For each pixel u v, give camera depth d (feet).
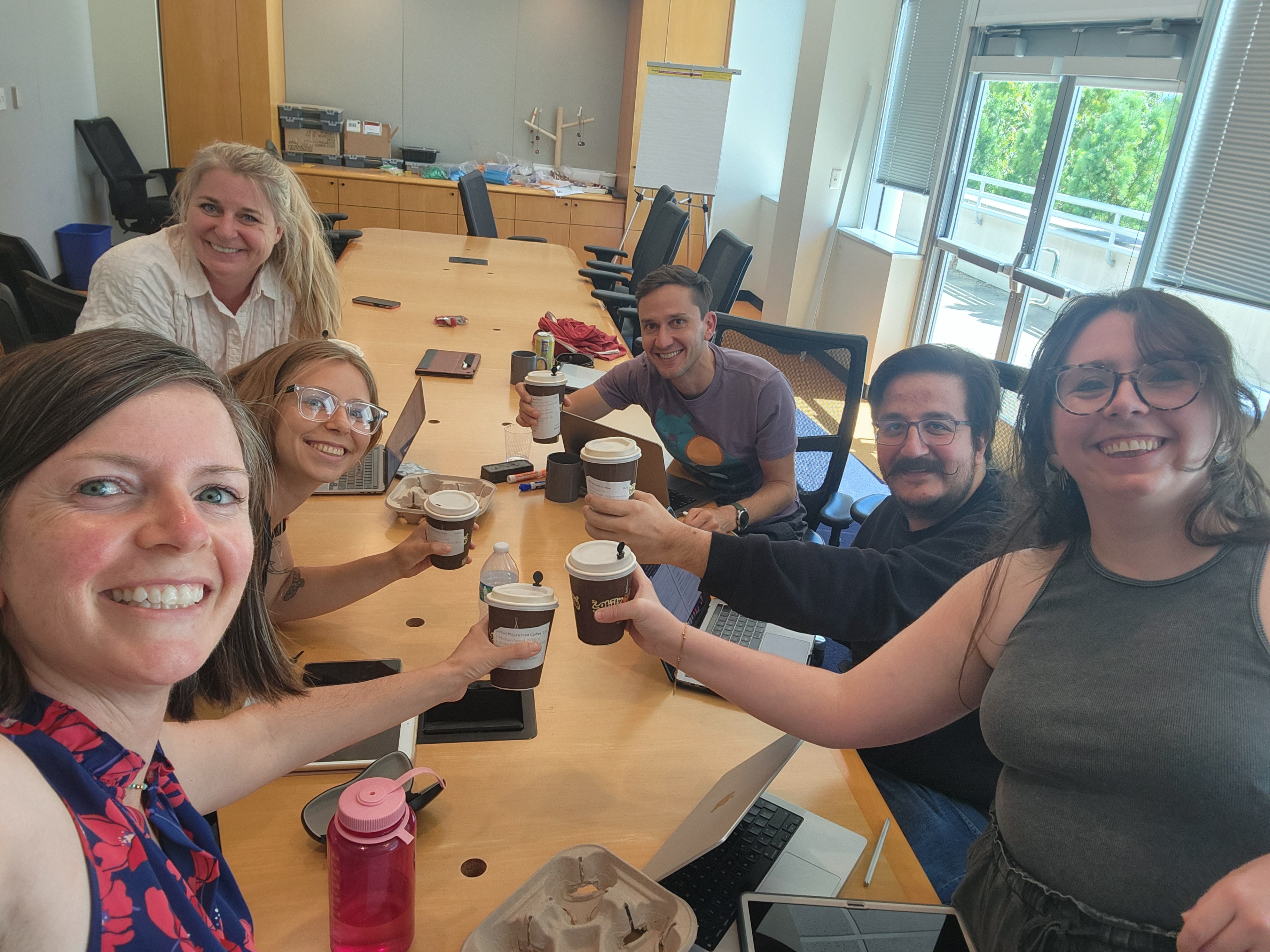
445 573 5.78
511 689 4.03
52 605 2.04
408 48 23.08
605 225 23.80
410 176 22.77
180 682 2.94
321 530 6.21
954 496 5.54
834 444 8.50
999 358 15.44
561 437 7.50
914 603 5.01
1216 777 2.90
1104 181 13.14
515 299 13.20
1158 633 3.11
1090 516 3.39
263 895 3.34
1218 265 10.94
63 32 19.13
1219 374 3.04
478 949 3.04
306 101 23.18
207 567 2.22
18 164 17.01
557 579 5.86
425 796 3.84
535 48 23.56
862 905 3.43
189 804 2.56
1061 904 3.23
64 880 1.90
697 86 20.86
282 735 3.41
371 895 2.99
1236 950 2.39
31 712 2.11
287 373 4.68
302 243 7.88
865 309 18.80
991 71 15.61
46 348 2.12
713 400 7.96
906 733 3.99
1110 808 3.16
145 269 7.27
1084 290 13.32
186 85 21.31
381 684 3.66
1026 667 3.41
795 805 4.08
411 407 7.38
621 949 3.10
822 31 19.12
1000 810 3.61
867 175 20.10
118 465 2.08
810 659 5.31
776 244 21.86
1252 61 10.47
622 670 4.97
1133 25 12.37
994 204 15.97
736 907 3.46
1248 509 3.14
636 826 3.86
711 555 4.95
